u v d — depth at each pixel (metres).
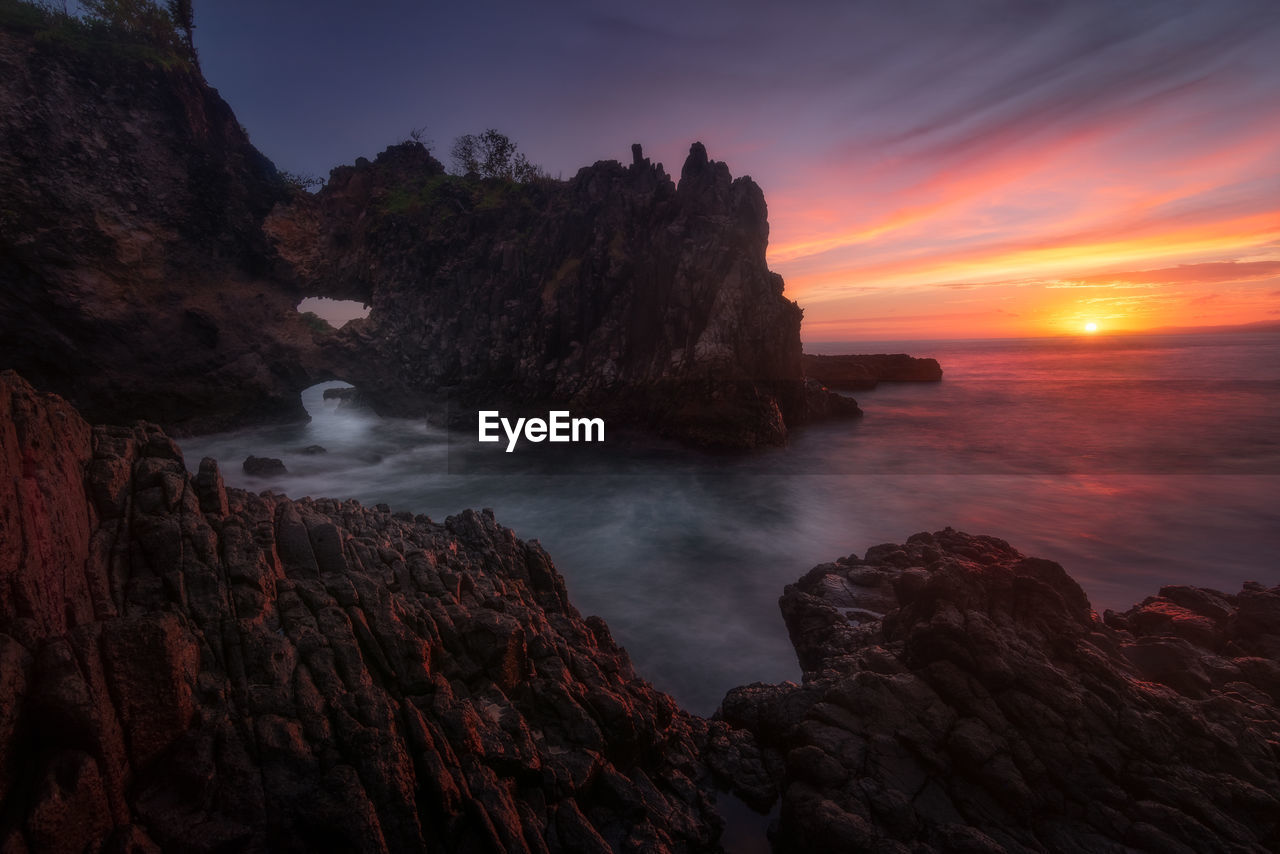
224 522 11.73
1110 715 11.18
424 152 62.69
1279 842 9.73
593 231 54.25
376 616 11.12
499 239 56.41
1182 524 31.28
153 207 45.69
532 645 12.80
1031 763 10.70
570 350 53.09
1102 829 9.98
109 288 42.84
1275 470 42.25
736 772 12.53
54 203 40.44
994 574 13.61
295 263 53.91
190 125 47.69
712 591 24.16
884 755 11.25
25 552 8.09
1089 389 88.75
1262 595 16.23
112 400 43.38
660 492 38.53
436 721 9.94
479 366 54.84
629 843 9.98
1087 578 24.97
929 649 12.64
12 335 39.72
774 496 37.59
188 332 47.06
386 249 55.91
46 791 6.92
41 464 9.09
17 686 7.25
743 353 50.16
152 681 8.12
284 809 8.15
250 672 9.51
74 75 41.84
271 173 56.91
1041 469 43.31
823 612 18.97
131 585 9.83
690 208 52.09
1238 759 10.73
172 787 8.16
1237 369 115.88
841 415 64.62
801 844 10.30
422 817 8.84
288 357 51.88
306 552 12.27
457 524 18.89
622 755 11.55
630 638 20.48
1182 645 14.15
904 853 9.56
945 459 46.50
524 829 9.28
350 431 54.38
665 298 51.16
